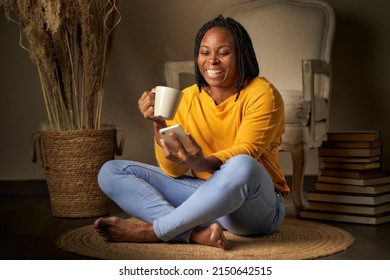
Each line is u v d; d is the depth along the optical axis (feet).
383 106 12.38
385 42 12.34
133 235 7.14
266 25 11.85
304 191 12.02
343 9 12.36
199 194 6.68
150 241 7.19
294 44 11.71
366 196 8.90
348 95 12.41
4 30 12.05
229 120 7.32
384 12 12.32
